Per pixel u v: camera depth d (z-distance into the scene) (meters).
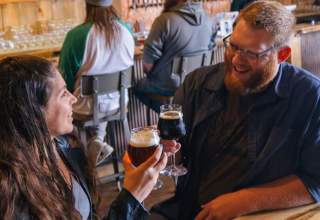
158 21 3.27
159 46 3.29
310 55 4.89
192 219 1.79
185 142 1.82
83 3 4.82
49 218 1.16
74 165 1.52
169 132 1.64
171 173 1.79
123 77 3.12
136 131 1.52
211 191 1.72
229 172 1.69
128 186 1.41
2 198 1.11
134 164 1.52
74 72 2.94
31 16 4.52
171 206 1.86
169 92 3.37
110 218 1.38
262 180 1.62
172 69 3.36
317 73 5.05
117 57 3.03
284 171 1.60
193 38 3.37
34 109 1.22
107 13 2.92
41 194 1.17
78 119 3.01
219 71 1.78
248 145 1.64
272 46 1.53
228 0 5.82
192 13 3.31
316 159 1.57
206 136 1.74
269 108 1.62
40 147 1.21
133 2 5.12
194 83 1.81
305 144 1.58
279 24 1.52
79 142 1.62
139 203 1.40
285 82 1.63
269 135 1.61
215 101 1.73
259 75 1.56
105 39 2.92
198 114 1.76
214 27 3.72
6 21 4.38
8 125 1.17
